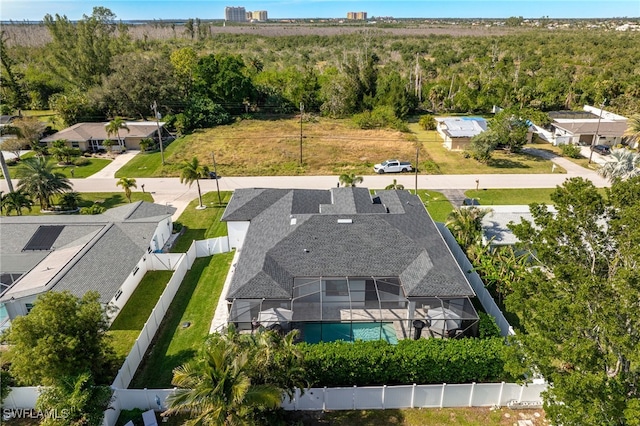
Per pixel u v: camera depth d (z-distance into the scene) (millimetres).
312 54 186500
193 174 48562
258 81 112312
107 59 102562
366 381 24547
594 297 17391
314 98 102062
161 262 36938
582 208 20297
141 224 38750
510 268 32375
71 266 31812
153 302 32969
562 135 72688
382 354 23938
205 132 84562
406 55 161125
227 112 94438
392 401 23344
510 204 50969
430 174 61250
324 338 28578
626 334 16234
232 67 96375
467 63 143625
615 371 19359
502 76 111750
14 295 28828
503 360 22688
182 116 84188
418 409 23453
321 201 40750
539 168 63219
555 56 145875
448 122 79125
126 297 33125
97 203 51594
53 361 20688
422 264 30750
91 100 85875
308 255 31797
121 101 85938
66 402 20234
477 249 35594
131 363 25297
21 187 46156
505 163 65500
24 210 48875
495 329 27062
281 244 32688
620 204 19906
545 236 20875
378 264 31125
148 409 23031
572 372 18203
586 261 20500
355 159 68312
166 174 61375
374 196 42406
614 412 16469
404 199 40812
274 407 19594
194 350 27641
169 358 27016
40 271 32219
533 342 19078
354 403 23266
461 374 24359
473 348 24344
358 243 32750
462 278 29547
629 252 17906
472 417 22922
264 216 39000
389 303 29531
